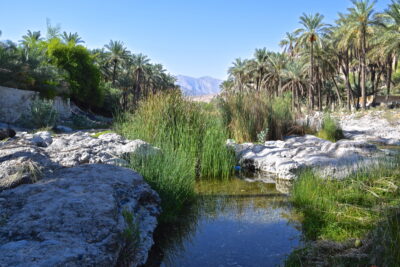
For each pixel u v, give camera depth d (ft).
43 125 42.80
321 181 14.64
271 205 13.56
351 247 8.76
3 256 5.81
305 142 28.89
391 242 7.48
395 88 132.36
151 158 14.32
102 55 143.74
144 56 150.51
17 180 10.59
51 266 5.64
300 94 130.00
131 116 24.62
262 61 142.41
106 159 15.02
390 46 87.20
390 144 41.11
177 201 13.01
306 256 8.54
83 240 6.88
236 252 9.27
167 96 23.07
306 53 118.42
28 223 7.25
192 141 19.94
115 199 9.18
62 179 10.42
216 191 16.02
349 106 112.16
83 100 93.86
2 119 50.26
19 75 57.31
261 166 21.12
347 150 23.13
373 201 12.07
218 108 30.63
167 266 8.52
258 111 30.35
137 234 8.52
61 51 89.04
